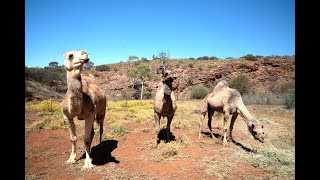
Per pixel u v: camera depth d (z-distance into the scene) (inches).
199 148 362.0
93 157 315.6
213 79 2460.6
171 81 331.9
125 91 2384.4
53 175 257.6
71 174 259.6
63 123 542.9
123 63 3516.2
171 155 318.0
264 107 975.0
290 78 2299.5
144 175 257.4
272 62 2516.0
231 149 361.4
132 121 590.9
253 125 349.1
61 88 1989.4
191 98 1911.9
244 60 2987.2
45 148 363.9
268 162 305.1
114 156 318.3
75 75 249.0
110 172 262.8
